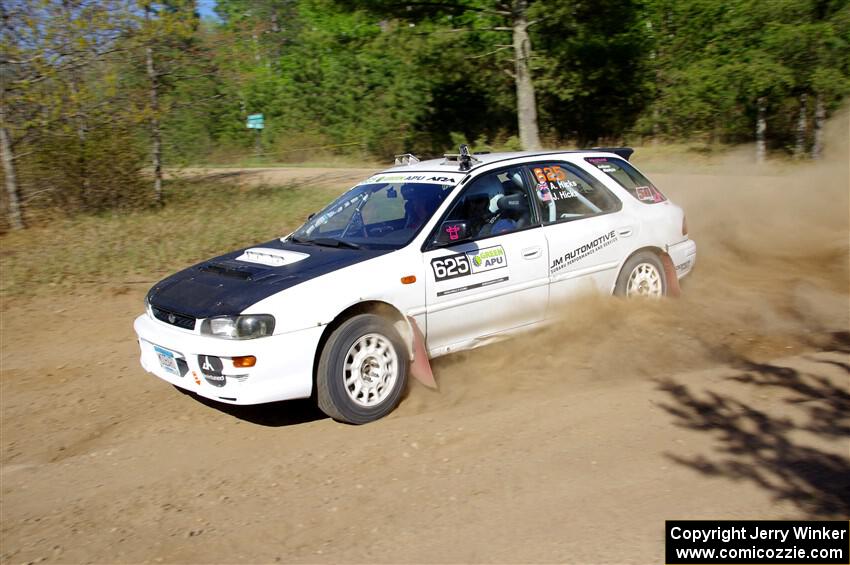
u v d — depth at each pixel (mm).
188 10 14703
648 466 4195
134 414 5680
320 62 31391
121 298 8945
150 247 11344
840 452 4199
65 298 8938
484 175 6012
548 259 6086
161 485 4473
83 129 14711
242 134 31688
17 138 13727
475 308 5672
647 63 26734
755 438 4445
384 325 5184
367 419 5129
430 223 5578
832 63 20266
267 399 4777
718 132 25641
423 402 5441
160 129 16047
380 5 20078
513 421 4938
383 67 30016
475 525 3715
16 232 13219
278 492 4254
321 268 5180
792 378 5367
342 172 23969
